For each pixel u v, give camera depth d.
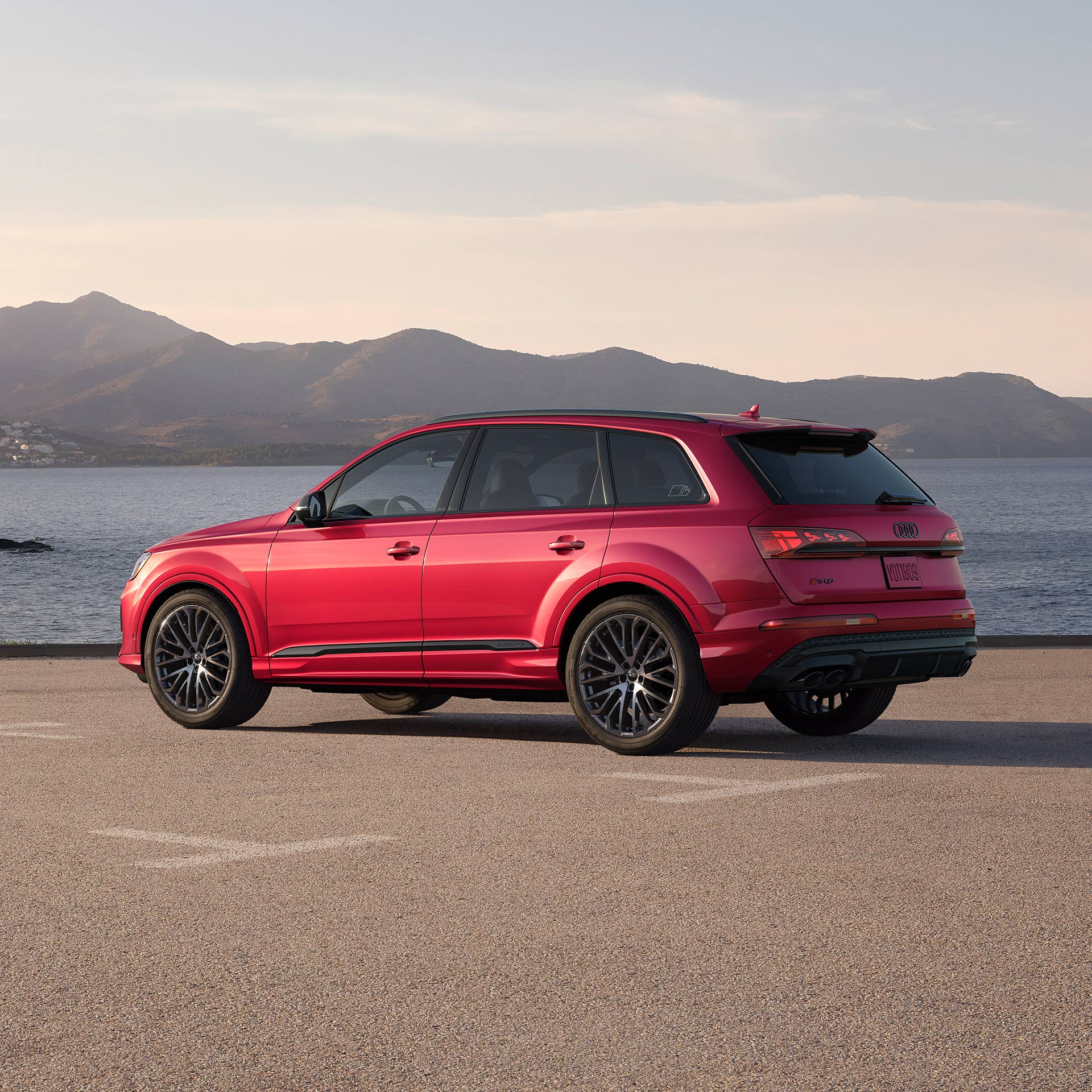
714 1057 5.98
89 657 27.67
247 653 16.17
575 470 14.48
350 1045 6.16
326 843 10.09
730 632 13.28
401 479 15.58
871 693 15.15
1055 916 8.06
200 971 7.21
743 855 9.59
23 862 9.56
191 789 12.22
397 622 15.08
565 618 14.11
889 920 8.02
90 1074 5.86
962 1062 5.88
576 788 12.11
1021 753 13.98
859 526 13.61
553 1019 6.46
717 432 13.90
